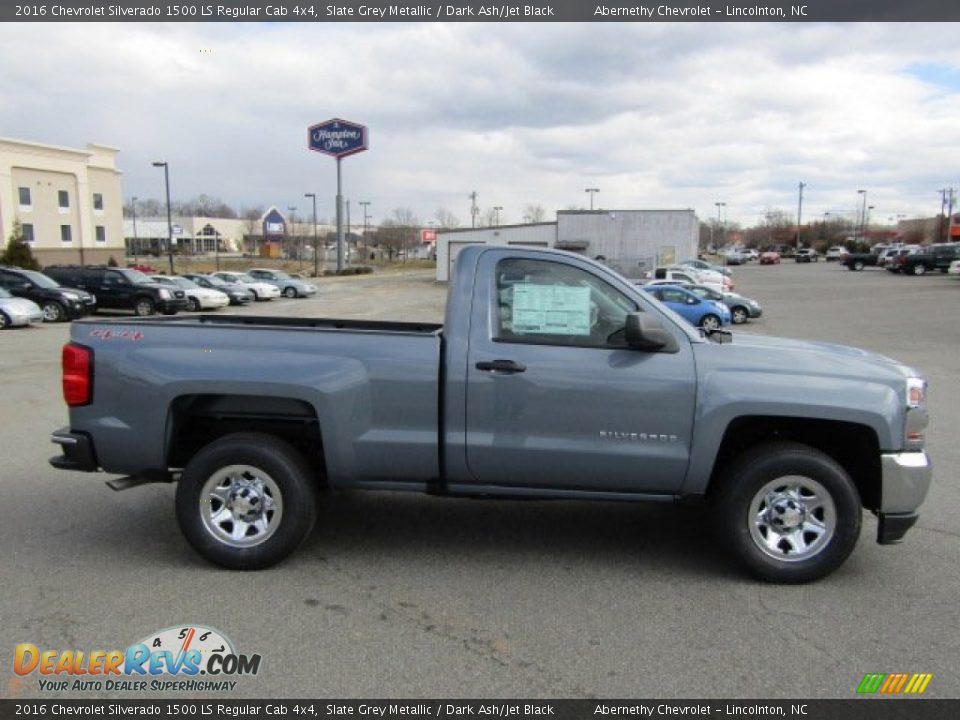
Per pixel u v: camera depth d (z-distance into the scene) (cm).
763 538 410
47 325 2266
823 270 6091
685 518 523
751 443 438
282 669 317
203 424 452
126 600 379
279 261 9219
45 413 883
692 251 4994
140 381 418
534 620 364
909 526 405
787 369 403
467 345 409
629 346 404
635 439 404
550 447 405
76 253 6012
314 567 427
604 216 4912
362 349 412
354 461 416
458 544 467
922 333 1962
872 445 409
